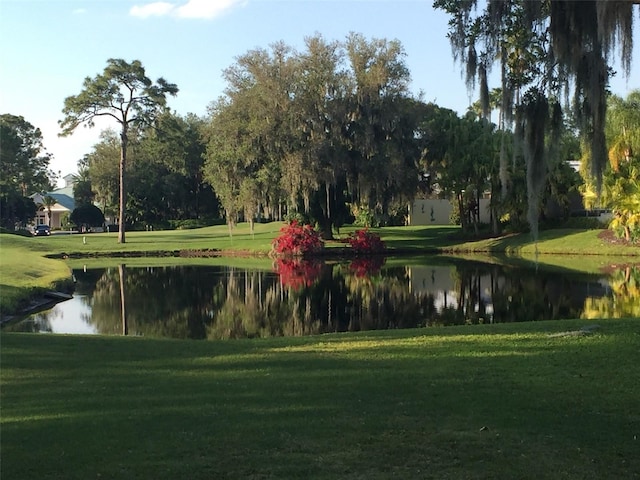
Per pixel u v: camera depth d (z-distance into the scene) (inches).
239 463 180.7
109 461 183.0
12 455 187.9
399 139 1478.8
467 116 1568.7
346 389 258.8
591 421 214.1
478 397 243.6
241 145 1467.8
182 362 324.8
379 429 207.8
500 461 180.9
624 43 285.3
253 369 303.6
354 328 590.9
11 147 2544.3
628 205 1238.3
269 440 198.4
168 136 2000.5
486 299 759.1
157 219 2704.2
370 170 1433.3
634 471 173.6
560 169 1392.7
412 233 1814.7
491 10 320.8
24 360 330.0
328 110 1428.4
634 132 1165.1
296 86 1433.3
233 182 1525.6
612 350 325.4
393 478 169.6
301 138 1434.5
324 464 179.5
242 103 1459.2
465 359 315.3
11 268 960.3
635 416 218.7
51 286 855.7
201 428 210.7
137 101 1878.7
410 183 1498.5
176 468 177.5
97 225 2610.7
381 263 1266.0
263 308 733.3
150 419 221.3
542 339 366.3
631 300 708.7
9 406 241.3
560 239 1416.1
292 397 247.8
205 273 1125.1
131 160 2596.0
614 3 282.5
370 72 1430.9
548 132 362.9
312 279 1010.1
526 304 706.8
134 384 275.9
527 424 211.6
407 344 367.6
